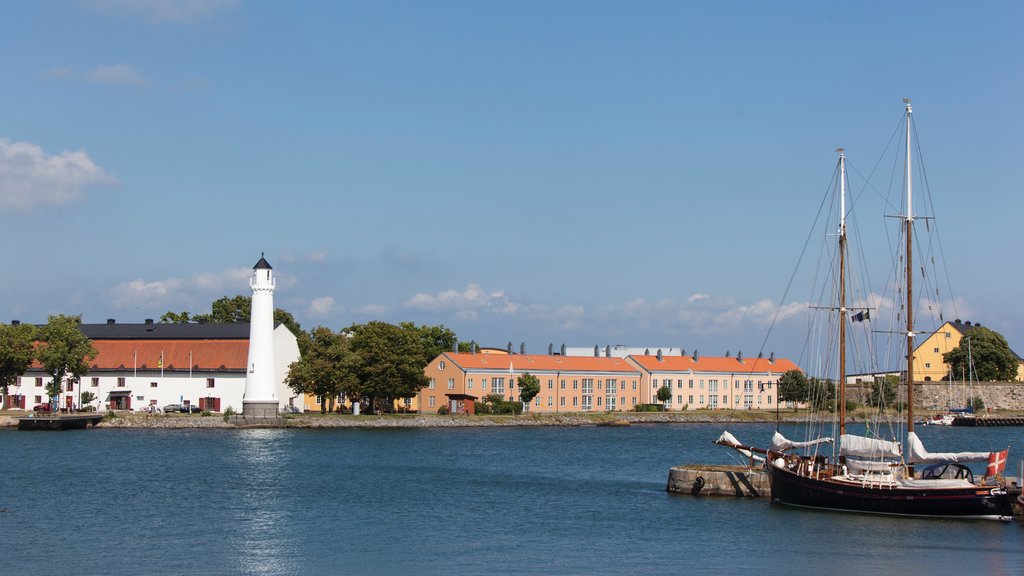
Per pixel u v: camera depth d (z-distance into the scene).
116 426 185.38
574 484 106.06
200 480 106.88
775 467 88.81
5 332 191.50
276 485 103.56
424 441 163.25
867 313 95.31
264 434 173.12
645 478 112.69
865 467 84.81
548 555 69.75
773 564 66.81
